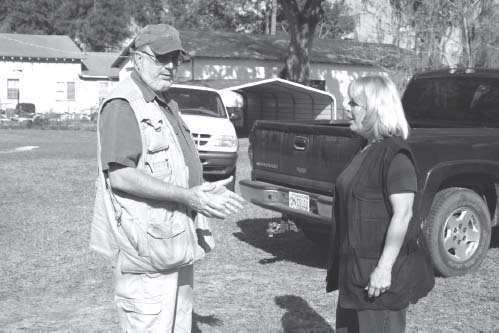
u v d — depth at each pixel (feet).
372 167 10.36
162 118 10.42
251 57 108.78
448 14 63.16
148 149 10.17
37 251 23.65
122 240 10.16
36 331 15.67
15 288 19.24
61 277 20.38
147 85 10.46
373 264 10.29
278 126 21.52
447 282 19.69
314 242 25.03
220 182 10.36
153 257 10.10
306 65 101.50
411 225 10.38
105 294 18.67
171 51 10.20
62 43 162.20
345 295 10.60
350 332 11.23
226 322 16.28
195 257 10.56
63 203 33.83
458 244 20.24
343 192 10.68
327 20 174.81
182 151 10.90
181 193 9.91
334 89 119.24
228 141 42.55
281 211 20.99
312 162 20.03
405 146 10.32
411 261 10.40
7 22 208.54
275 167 21.79
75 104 157.58
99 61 168.96
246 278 20.39
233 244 25.31
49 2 215.10
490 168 20.10
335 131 19.07
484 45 59.77
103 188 10.28
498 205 21.29
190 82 68.74
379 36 68.28
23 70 152.35
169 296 10.49
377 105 10.47
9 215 30.27
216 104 45.39
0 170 47.42
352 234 10.44
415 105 26.11
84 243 24.94
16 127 117.08
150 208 10.19
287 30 194.08
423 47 64.80
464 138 19.80
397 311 10.41
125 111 10.02
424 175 18.89
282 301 17.99
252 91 104.06
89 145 77.30
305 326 15.99
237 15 204.54
